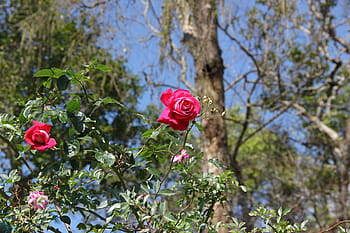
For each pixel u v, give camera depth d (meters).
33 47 6.21
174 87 6.25
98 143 1.76
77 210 1.84
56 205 1.88
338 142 7.64
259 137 9.07
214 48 5.52
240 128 9.83
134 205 1.70
